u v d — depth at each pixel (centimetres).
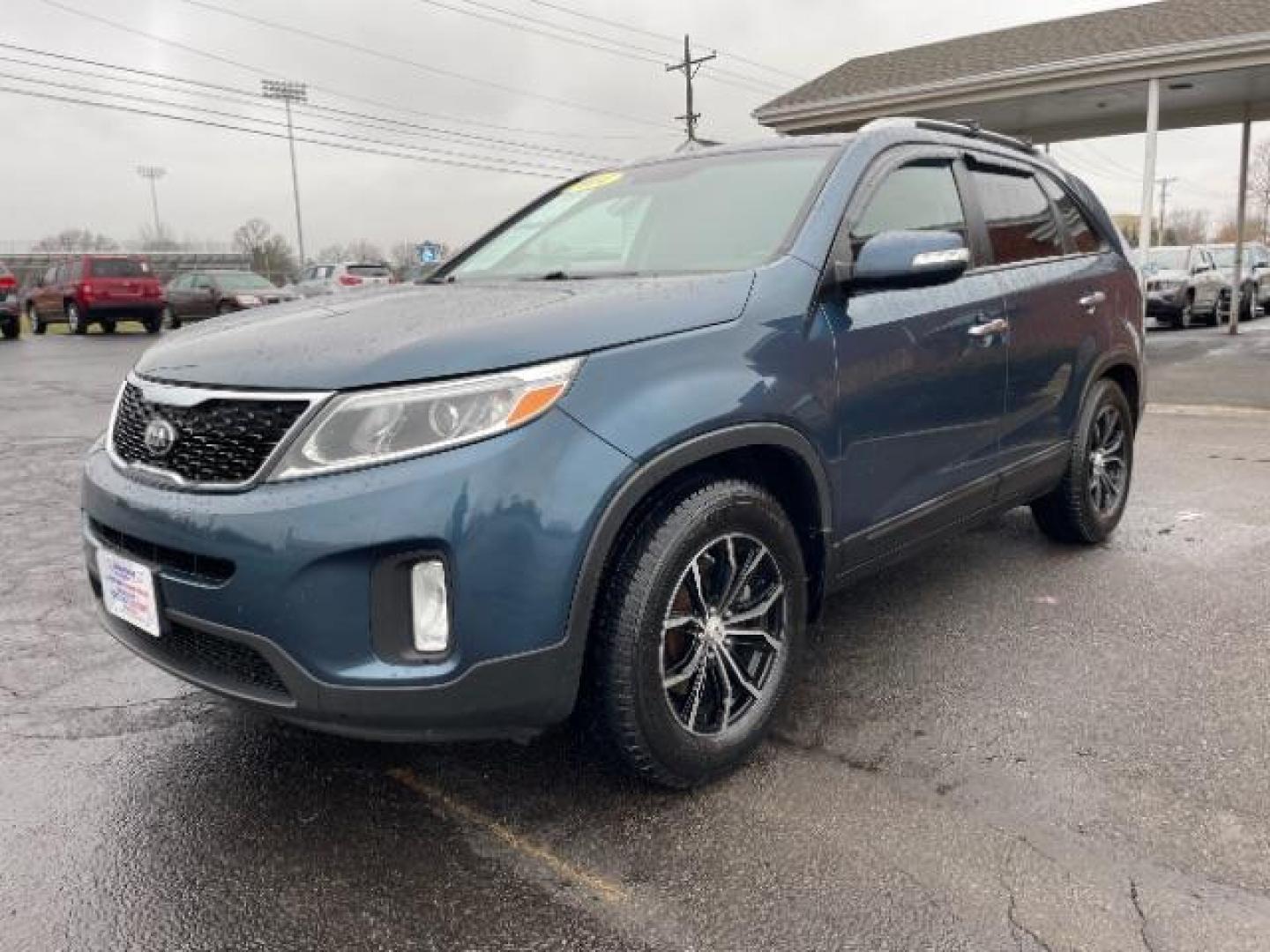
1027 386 384
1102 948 199
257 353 238
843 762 276
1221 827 240
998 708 306
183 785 271
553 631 222
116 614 255
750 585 275
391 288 327
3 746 294
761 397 258
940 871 226
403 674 215
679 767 253
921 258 276
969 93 1361
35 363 1561
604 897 220
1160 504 546
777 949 203
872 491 306
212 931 212
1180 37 1223
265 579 214
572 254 353
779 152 344
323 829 249
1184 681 320
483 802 260
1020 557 455
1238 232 1706
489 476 213
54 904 221
